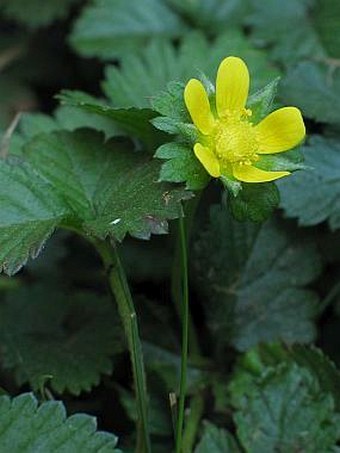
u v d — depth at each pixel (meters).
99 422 0.25
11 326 0.26
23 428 0.21
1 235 0.22
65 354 0.25
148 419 0.24
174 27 0.32
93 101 0.25
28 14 0.32
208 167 0.21
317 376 0.25
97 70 0.32
